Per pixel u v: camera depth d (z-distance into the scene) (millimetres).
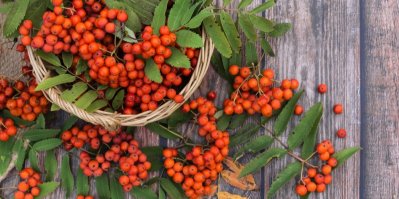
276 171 775
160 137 774
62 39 665
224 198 772
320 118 756
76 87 684
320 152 753
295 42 778
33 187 738
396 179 779
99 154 741
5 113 737
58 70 690
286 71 778
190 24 667
